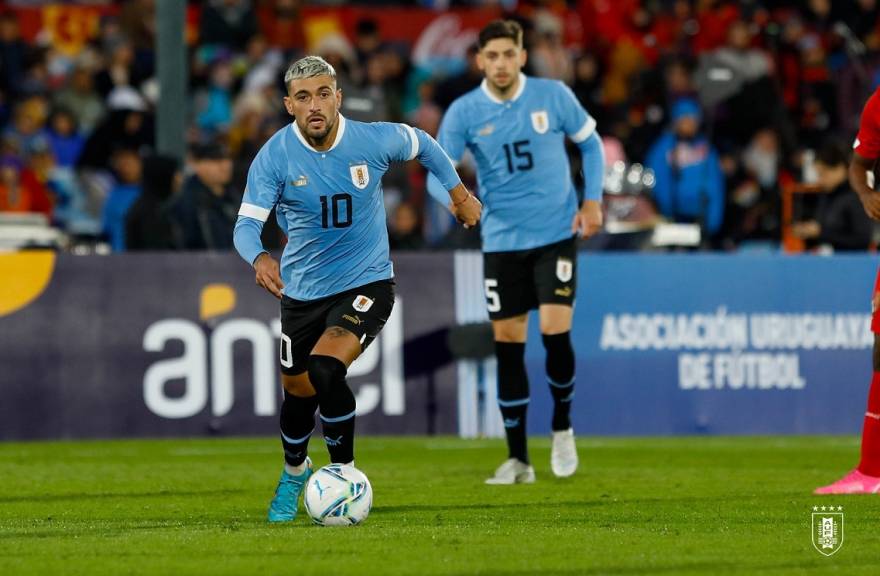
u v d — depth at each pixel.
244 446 37.03
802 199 45.81
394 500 25.52
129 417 37.88
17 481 29.56
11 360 37.62
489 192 28.89
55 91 58.53
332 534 20.62
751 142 53.38
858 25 62.09
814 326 39.50
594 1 60.91
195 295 38.16
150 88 58.59
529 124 28.50
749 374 39.28
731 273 39.28
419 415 38.50
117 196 47.91
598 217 28.91
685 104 49.38
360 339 21.73
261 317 38.34
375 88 55.38
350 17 61.28
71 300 37.88
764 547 19.34
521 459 28.88
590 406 38.78
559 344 28.72
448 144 28.81
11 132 55.84
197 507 24.91
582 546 19.42
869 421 25.98
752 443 38.16
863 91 56.91
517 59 28.30
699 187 49.00
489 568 17.56
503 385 28.75
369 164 21.81
